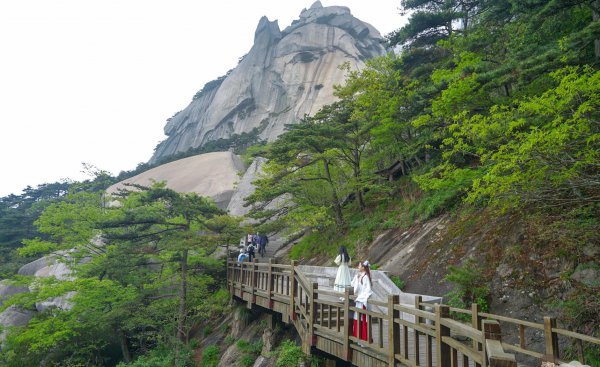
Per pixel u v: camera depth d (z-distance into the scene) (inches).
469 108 537.6
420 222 671.1
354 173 854.5
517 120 369.7
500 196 372.2
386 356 282.7
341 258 421.7
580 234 374.3
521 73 419.2
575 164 304.8
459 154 632.4
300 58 3533.5
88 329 860.0
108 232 862.5
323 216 792.9
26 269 1574.8
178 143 4104.3
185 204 786.2
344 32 3649.1
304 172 882.1
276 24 4001.0
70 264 1069.1
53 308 890.1
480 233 504.1
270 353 536.1
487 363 178.4
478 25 779.4
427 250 576.1
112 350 943.0
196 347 765.9
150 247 951.6
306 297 417.4
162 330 860.0
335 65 3353.8
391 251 658.2
